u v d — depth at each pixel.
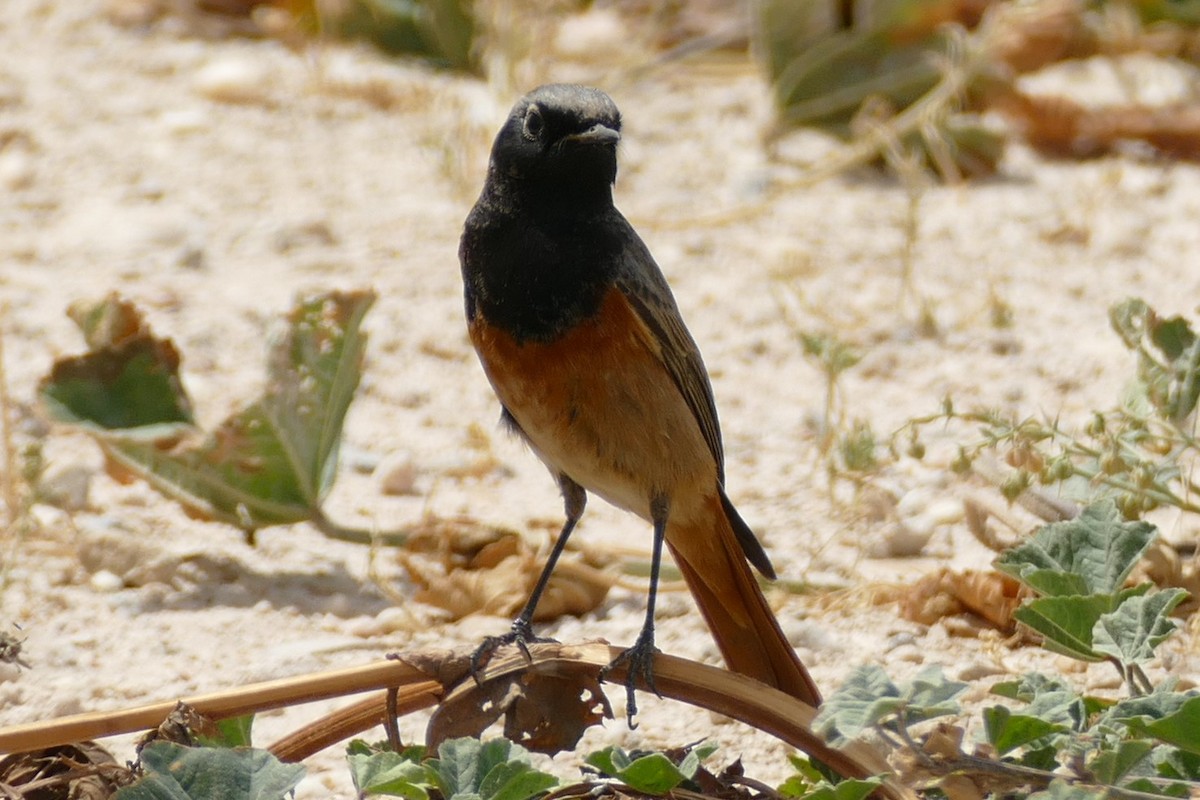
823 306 15.56
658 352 8.82
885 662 9.54
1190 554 10.49
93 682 9.09
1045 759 6.68
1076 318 15.28
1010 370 14.23
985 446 9.25
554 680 7.17
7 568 10.10
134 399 10.95
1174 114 19.62
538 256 8.68
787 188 17.70
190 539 11.24
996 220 17.64
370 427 13.44
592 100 8.71
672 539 8.99
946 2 19.14
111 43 22.47
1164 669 9.19
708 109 20.83
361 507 11.91
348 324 10.88
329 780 8.00
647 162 19.27
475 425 13.05
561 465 9.16
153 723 6.87
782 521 11.71
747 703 7.27
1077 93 20.77
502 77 19.31
